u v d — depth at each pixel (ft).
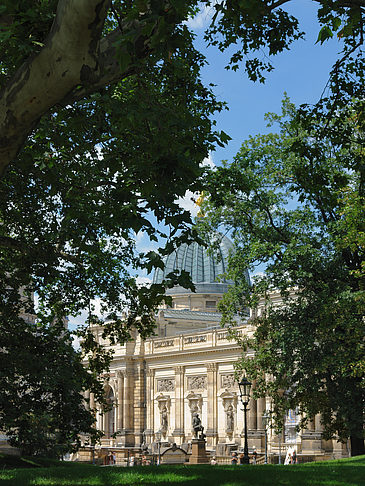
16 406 93.30
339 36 51.96
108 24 82.17
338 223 112.88
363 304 108.37
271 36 70.90
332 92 73.61
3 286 97.25
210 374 308.19
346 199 105.50
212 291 415.03
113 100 43.42
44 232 90.22
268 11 49.24
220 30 73.72
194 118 47.11
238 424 290.15
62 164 68.85
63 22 32.04
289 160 120.88
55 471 65.26
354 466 71.10
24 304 100.99
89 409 105.60
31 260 89.51
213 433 300.40
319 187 74.38
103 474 59.77
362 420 115.75
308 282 119.44
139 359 344.90
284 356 118.42
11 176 82.43
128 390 346.13
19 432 99.04
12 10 38.83
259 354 129.80
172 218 41.34
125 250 102.78
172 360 329.72
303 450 239.91
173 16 34.78
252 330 276.41
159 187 42.24
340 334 112.78
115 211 61.00
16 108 34.88
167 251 40.88
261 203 122.31
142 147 47.14
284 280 118.21
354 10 50.75
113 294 101.09
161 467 69.77
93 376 107.24
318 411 126.00
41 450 122.31
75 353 103.55
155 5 34.09
